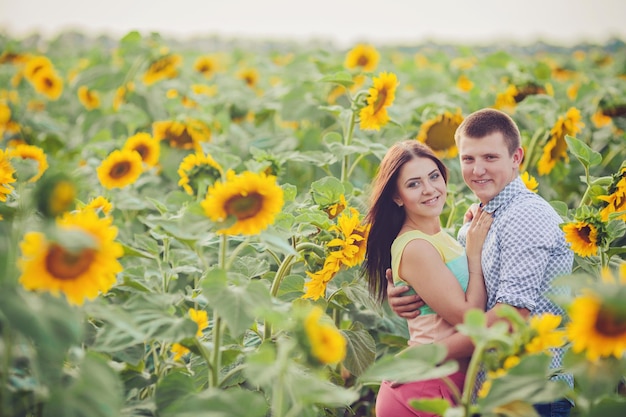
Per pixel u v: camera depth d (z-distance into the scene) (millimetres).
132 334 2922
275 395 2867
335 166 6844
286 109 7918
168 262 4609
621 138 7410
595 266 4355
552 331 2898
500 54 11727
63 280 2768
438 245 3953
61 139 9211
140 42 9336
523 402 2822
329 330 2793
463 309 3791
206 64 12836
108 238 2861
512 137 4035
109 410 2740
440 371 2811
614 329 2641
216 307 3047
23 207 3217
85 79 9086
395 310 3994
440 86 11492
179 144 7172
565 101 8859
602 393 2742
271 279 4684
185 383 3230
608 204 4348
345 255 3875
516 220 3850
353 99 5766
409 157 3949
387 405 3871
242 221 3137
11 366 3049
